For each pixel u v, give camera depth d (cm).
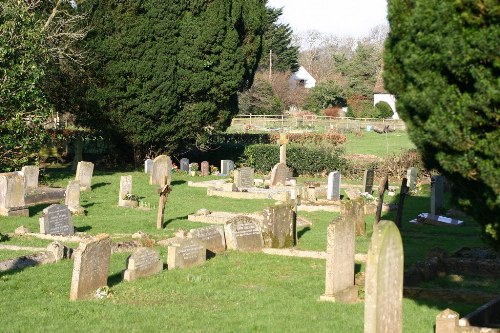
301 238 2530
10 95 3241
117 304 1589
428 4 1274
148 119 4297
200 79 4359
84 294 1633
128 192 3194
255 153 4900
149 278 1830
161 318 1491
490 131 1245
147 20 4172
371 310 1158
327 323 1473
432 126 1279
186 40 4325
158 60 4225
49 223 2344
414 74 1306
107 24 4128
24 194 2844
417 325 1491
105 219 2814
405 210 3306
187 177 4216
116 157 4653
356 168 4594
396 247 1202
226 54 4422
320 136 6128
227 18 4406
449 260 2064
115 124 4288
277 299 1681
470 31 1218
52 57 3881
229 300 1661
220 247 2230
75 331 1388
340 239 1702
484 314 1517
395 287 1209
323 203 3325
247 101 8950
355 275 1892
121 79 4175
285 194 3089
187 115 4447
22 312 1502
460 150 1273
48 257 1958
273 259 2156
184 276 1872
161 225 2659
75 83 4191
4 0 3494
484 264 2028
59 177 3875
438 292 1753
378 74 10750
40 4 4134
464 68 1227
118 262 1994
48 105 3506
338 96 10400
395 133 7744
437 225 2944
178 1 4278
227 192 3547
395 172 4453
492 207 1297
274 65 10762
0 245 2159
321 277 1938
